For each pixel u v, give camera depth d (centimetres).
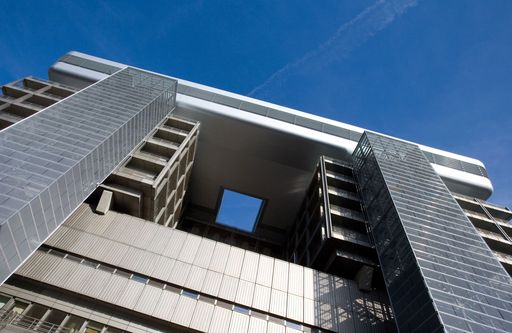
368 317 2867
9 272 1997
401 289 2689
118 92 4150
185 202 5794
